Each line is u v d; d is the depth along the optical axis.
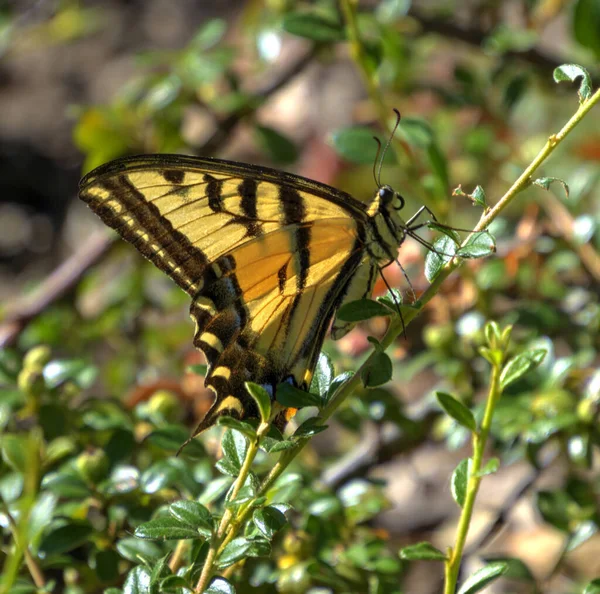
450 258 0.72
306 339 0.75
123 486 0.75
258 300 0.75
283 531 0.76
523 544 0.87
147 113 0.86
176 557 0.74
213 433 0.78
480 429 0.72
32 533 0.72
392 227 0.75
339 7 0.85
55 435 0.77
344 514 0.77
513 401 0.77
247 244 0.75
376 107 0.81
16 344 0.86
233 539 0.71
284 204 0.74
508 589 0.85
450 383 0.81
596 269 0.82
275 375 0.75
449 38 0.87
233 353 0.75
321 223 0.75
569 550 0.77
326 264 0.75
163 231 0.74
